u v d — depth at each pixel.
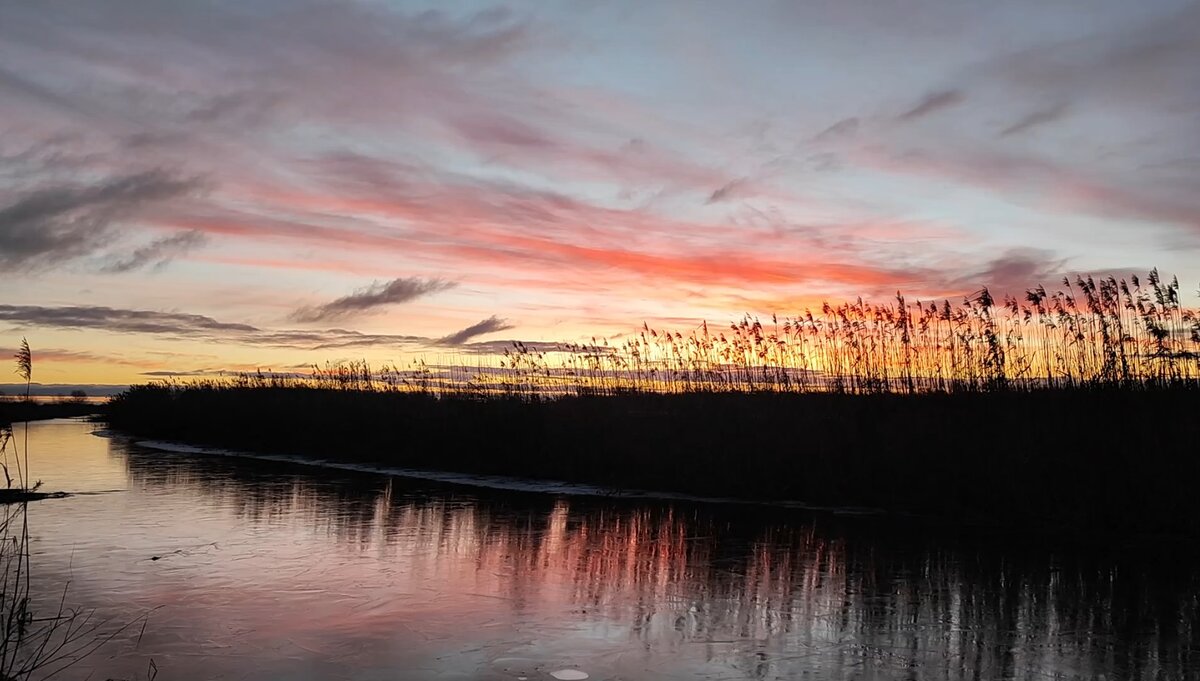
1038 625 8.47
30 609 8.46
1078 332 18.84
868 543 12.73
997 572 10.83
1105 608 9.12
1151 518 13.82
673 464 18.88
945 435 17.28
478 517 14.71
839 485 16.97
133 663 6.98
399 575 10.30
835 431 18.58
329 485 18.52
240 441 27.34
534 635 7.93
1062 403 17.72
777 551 12.08
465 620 8.41
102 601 8.87
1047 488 15.12
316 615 8.51
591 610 8.86
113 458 24.17
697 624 8.38
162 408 34.22
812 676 6.91
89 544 11.77
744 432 19.42
